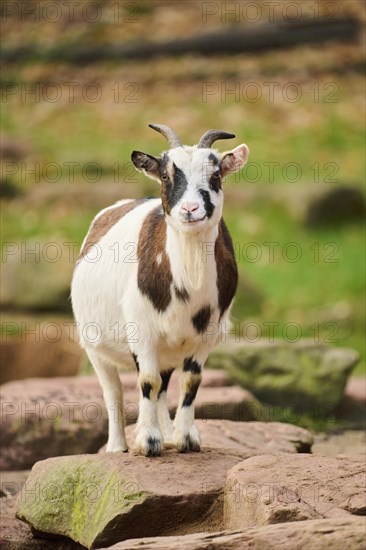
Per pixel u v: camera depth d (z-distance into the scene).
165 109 58.75
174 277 17.81
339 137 55.31
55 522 17.88
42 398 26.08
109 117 58.84
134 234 18.92
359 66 61.56
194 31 64.50
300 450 22.22
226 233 19.02
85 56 64.94
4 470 24.58
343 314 39.03
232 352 29.22
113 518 16.42
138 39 65.00
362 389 30.27
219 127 56.25
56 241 41.69
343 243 45.00
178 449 18.58
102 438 24.88
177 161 17.44
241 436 21.97
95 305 19.53
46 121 59.66
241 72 61.09
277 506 14.78
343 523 13.25
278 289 41.31
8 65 65.62
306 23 63.41
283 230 46.12
